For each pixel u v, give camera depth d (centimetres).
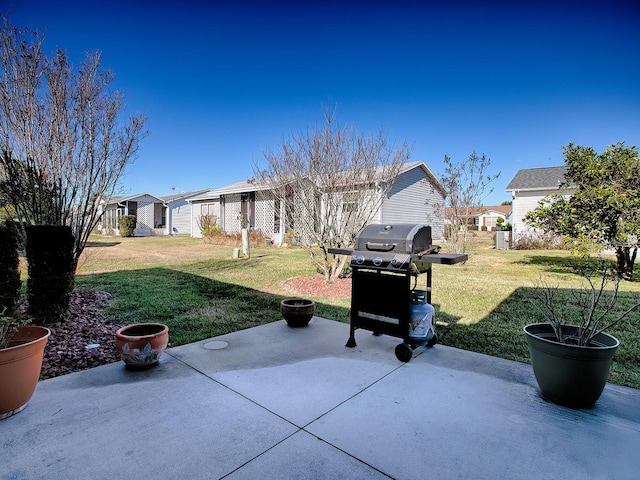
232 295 604
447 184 1051
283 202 717
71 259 415
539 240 1453
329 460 181
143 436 200
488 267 955
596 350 223
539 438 202
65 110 462
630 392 262
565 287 676
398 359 318
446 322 450
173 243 1772
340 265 708
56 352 328
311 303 439
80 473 169
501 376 286
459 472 173
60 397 244
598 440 200
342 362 314
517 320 458
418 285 702
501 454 187
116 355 331
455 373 291
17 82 432
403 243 312
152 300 558
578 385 229
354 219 688
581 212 773
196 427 209
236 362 312
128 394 250
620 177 748
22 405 225
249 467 175
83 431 204
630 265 768
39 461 177
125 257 1171
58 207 462
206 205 2227
